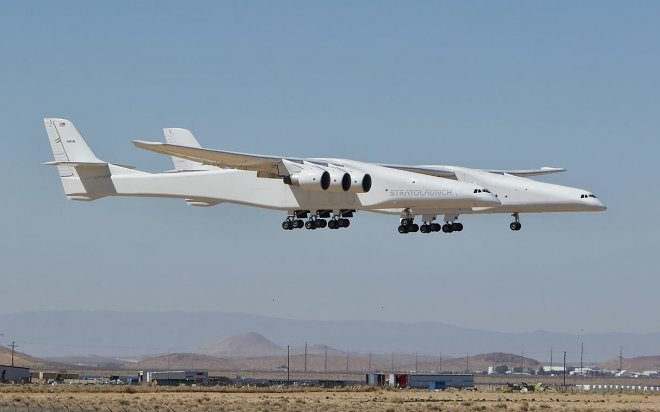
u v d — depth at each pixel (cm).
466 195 10638
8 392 12550
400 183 10869
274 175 11325
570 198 11081
